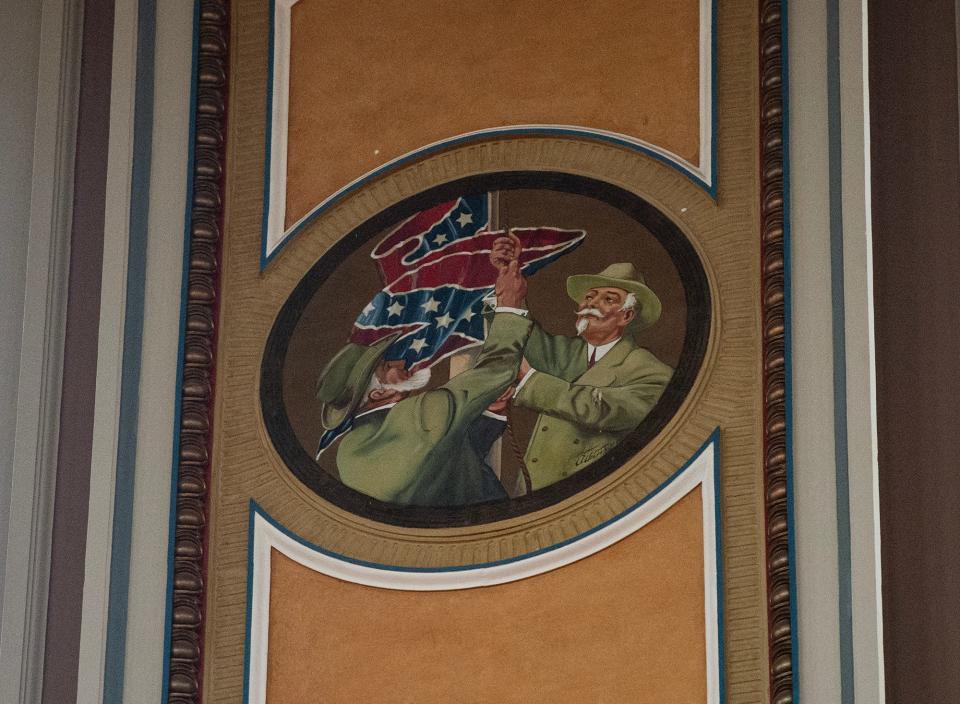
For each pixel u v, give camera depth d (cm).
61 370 494
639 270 480
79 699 464
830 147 464
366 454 479
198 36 522
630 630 445
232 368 496
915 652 413
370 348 491
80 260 504
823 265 455
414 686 455
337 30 521
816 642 426
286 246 505
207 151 512
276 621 469
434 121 509
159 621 471
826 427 441
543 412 472
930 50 455
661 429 460
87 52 522
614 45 502
